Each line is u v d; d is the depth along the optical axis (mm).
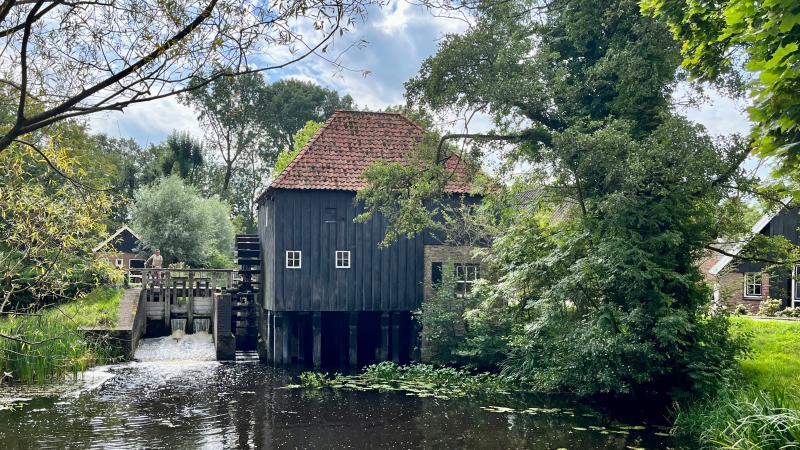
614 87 13938
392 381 16484
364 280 19594
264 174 55719
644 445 10062
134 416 12109
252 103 51375
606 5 14117
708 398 11164
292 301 19156
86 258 7898
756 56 5074
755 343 13555
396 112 22172
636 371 11969
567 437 10641
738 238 13391
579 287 12648
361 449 9969
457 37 14047
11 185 7047
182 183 34250
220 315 20906
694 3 7410
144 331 22797
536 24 15516
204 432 10961
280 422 11805
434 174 15367
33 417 11820
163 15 3863
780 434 7973
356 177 19719
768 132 5078
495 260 15453
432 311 18797
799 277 13352
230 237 40844
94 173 12383
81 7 4055
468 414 12523
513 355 16500
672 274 11711
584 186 12930
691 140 12039
